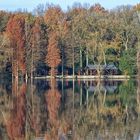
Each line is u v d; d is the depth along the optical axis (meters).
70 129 56.38
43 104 79.75
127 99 88.75
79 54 159.25
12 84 129.12
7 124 59.91
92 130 55.53
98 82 140.00
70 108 74.94
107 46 159.25
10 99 87.38
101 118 65.06
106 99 88.81
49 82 139.12
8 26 153.38
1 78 149.50
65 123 60.56
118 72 158.50
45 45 154.12
